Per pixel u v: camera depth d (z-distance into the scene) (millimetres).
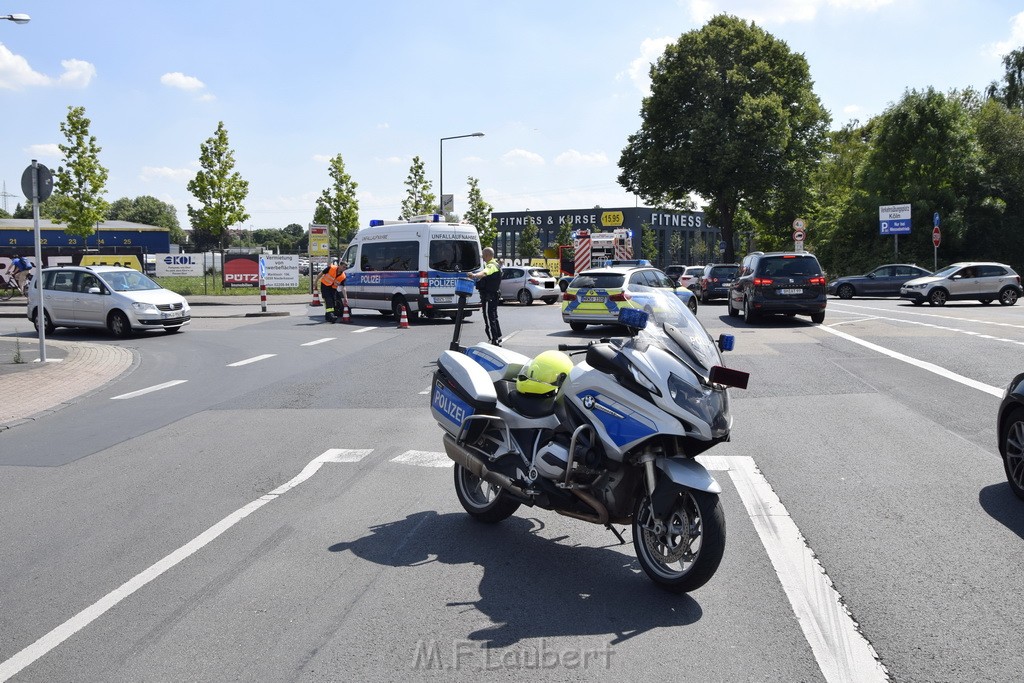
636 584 4660
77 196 40156
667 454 4543
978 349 14328
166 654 3865
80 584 4789
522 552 5211
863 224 45094
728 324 20625
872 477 6758
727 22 48969
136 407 10891
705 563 4281
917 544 5172
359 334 19719
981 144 43906
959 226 41688
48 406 11062
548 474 4871
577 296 19625
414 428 9094
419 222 22641
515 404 5445
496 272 16625
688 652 3801
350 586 4672
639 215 102750
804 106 49219
